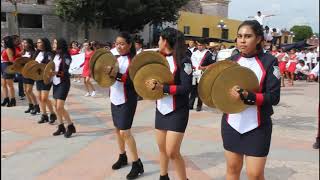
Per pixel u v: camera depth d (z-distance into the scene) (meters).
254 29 3.36
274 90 3.33
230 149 3.58
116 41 5.21
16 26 24.69
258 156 3.46
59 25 28.45
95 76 5.33
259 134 3.45
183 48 4.32
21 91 11.84
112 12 26.95
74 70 14.12
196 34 38.00
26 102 11.41
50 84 8.42
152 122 8.89
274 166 5.90
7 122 8.83
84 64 13.17
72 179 5.41
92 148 6.81
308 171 5.69
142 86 4.31
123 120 5.25
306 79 21.22
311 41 28.33
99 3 25.80
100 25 29.05
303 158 6.28
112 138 7.46
